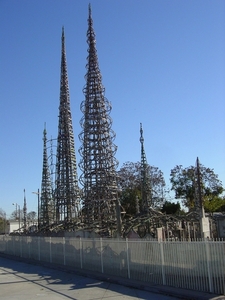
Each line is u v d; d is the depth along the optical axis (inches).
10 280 916.0
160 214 1439.5
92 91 1756.9
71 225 1720.0
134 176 2925.7
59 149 2201.0
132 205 2790.4
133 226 1240.8
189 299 581.0
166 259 677.9
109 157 1700.3
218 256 582.6
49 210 2504.9
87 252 969.5
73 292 704.4
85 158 1706.4
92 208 1648.6
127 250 786.8
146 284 689.0
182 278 640.4
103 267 883.4
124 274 795.4
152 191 2763.3
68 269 995.3
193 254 624.7
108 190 1653.5
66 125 2225.6
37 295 693.3
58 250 1157.1
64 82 2271.2
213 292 584.7
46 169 2603.3
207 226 1283.2
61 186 2148.1
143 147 1846.7
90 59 1795.0
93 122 1727.4
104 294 664.4
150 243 720.3
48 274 984.3
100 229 1471.5
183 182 2815.0
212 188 2783.0
